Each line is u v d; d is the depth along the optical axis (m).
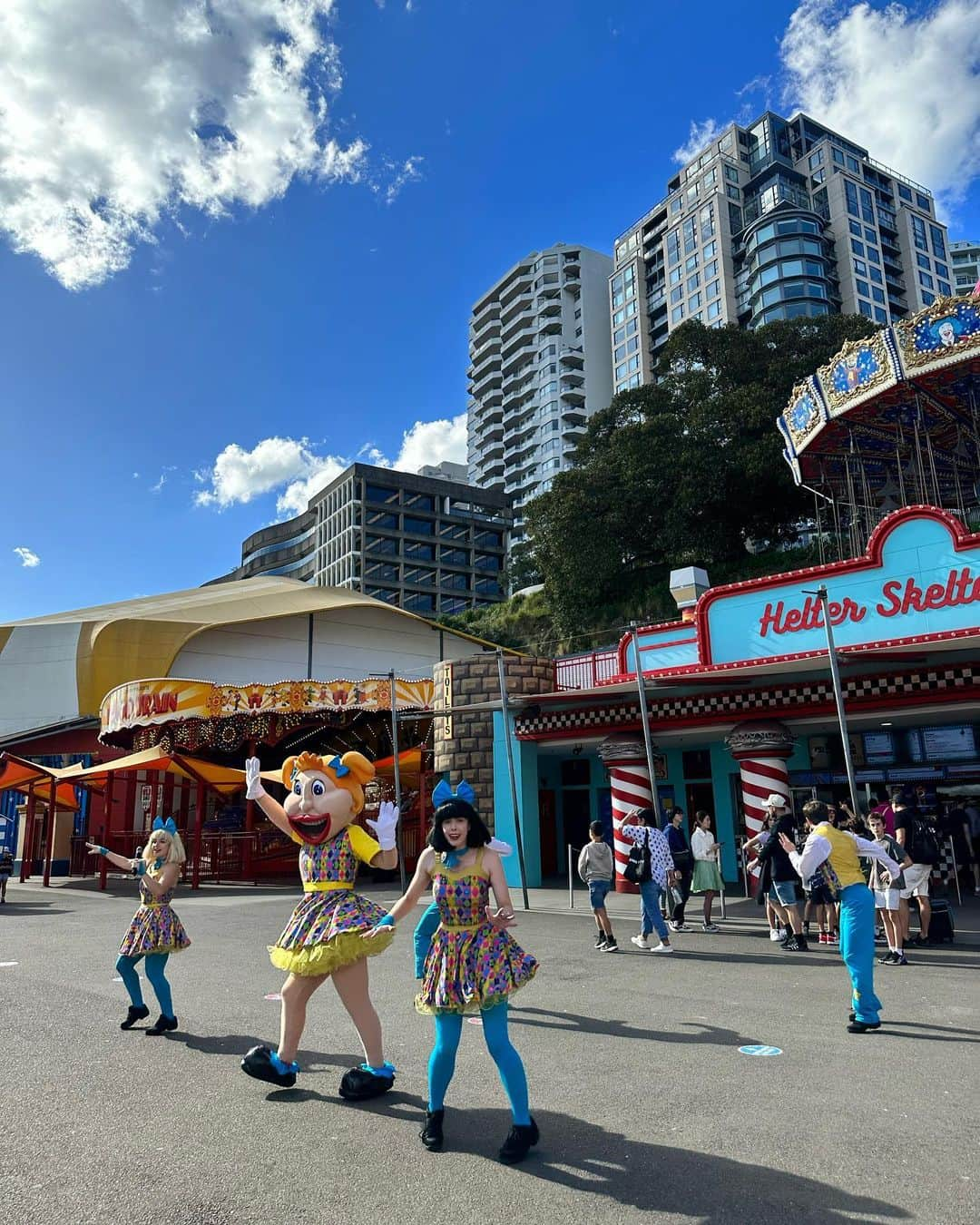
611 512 41.59
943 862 16.06
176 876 6.88
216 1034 6.58
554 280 115.88
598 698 18.31
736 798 19.62
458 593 104.62
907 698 14.68
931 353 20.94
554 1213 3.52
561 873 22.28
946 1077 5.27
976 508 33.88
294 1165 4.04
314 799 5.29
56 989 8.46
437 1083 4.29
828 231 92.88
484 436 121.06
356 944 4.98
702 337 42.44
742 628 15.80
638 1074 5.42
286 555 116.31
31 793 26.48
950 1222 3.37
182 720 24.84
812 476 31.14
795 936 10.65
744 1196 3.64
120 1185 3.83
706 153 104.75
